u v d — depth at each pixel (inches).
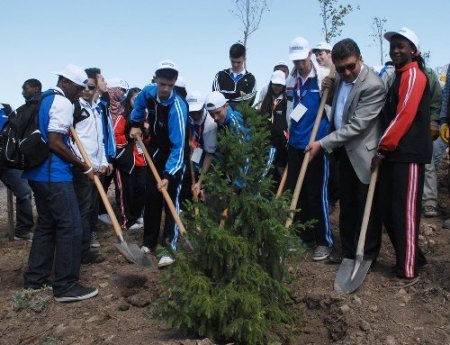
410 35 179.5
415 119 180.5
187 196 239.8
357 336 159.3
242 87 287.7
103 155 248.2
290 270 202.2
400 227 183.3
